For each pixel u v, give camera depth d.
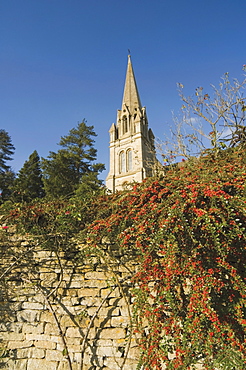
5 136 29.59
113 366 3.22
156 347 2.57
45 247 3.86
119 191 3.87
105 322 3.43
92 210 3.82
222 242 2.54
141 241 2.95
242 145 4.29
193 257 2.56
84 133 28.44
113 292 3.53
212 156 4.05
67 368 3.32
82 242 3.80
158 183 3.19
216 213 2.62
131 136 33.12
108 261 3.60
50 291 3.74
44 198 4.32
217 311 2.43
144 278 2.82
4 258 3.98
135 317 2.87
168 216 2.72
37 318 3.65
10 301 3.80
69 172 22.83
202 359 2.78
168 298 2.56
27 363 3.47
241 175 3.02
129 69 38.84
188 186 2.87
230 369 2.18
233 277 2.47
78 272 3.75
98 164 26.25
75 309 3.59
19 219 3.95
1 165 27.55
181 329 2.52
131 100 36.22
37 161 25.91
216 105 5.29
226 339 2.35
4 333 3.68
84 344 3.34
